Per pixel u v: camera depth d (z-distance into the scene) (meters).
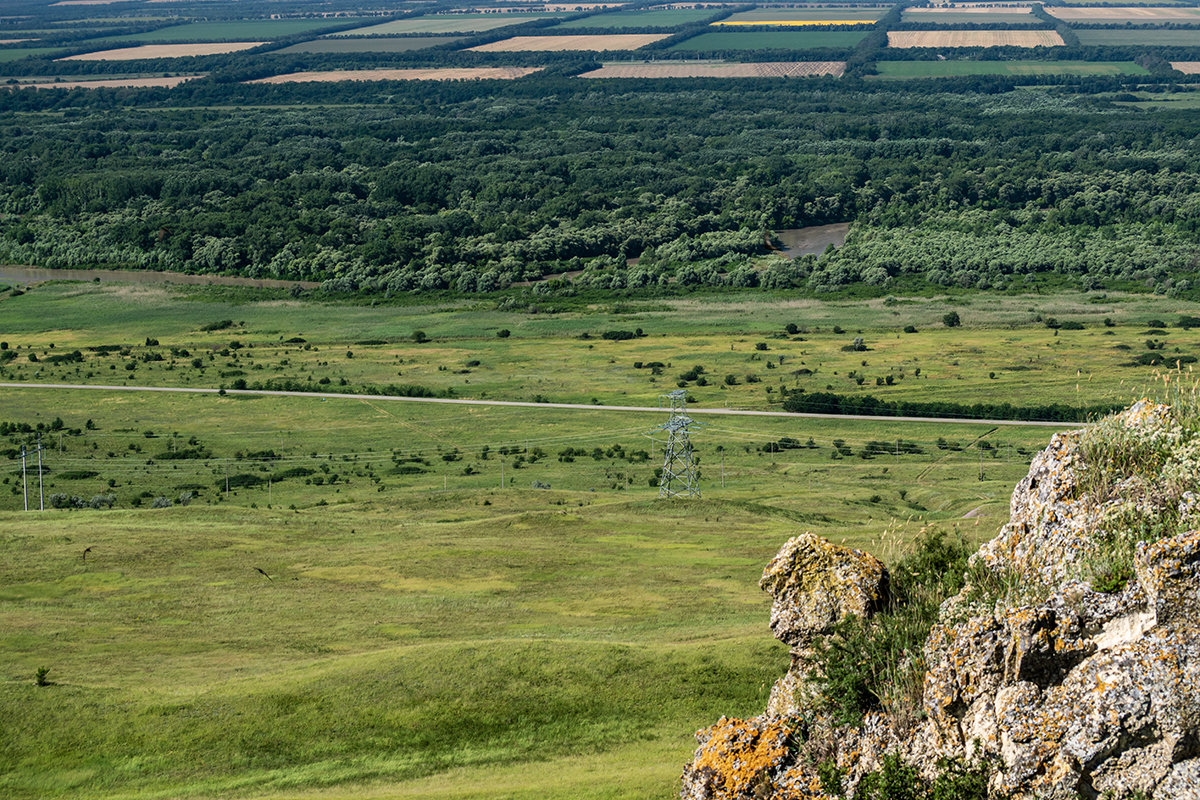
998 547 18.88
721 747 18.83
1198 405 18.31
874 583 19.42
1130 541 16.05
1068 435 18.98
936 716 16.16
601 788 34.22
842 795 16.98
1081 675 14.70
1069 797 14.27
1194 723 13.78
